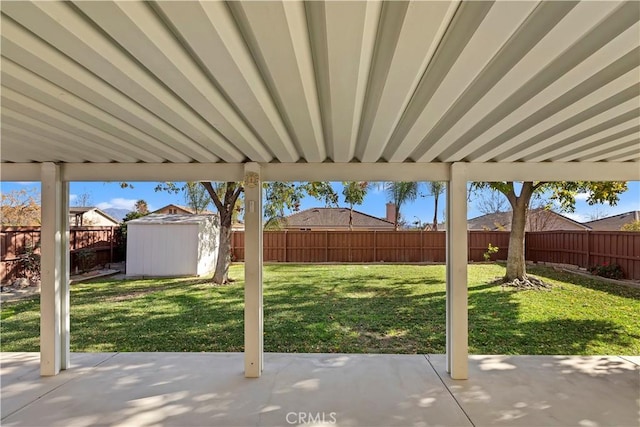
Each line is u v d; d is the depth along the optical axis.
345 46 1.34
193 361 4.02
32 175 3.70
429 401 3.09
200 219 10.73
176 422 2.76
